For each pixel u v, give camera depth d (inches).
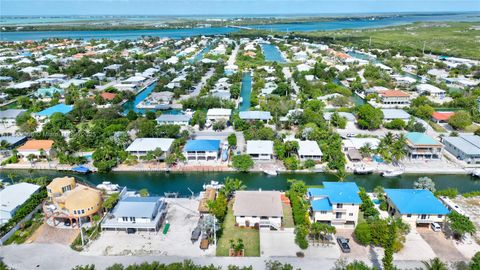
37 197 3580.2
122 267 2527.1
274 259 2844.5
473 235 3125.0
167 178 4443.9
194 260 2847.0
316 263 2790.4
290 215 3467.0
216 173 4493.1
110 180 4387.3
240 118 5969.5
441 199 3678.6
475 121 6235.2
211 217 3137.3
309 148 4729.3
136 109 7239.2
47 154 4783.5
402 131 5728.3
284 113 6274.6
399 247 2876.5
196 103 6934.1
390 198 3412.9
